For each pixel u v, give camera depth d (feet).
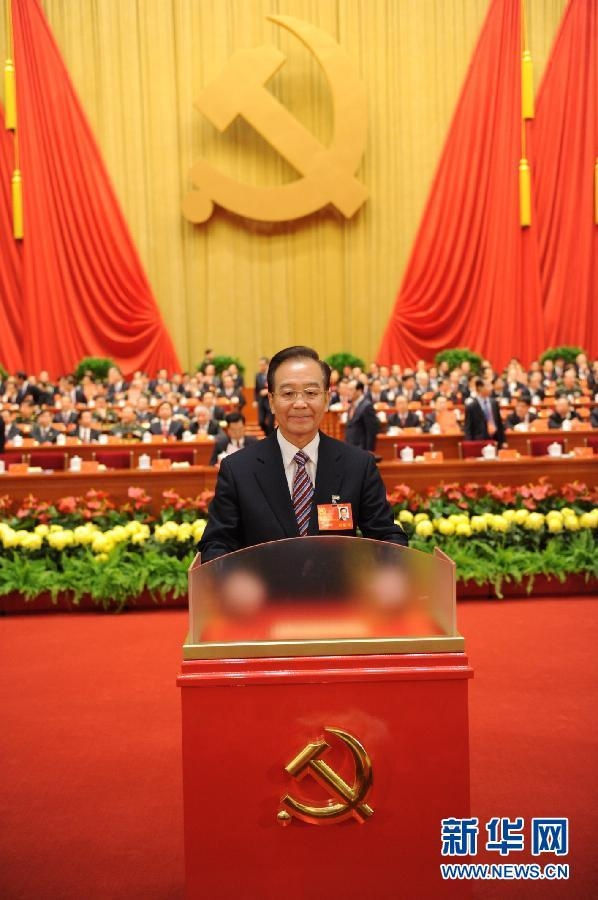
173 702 12.51
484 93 57.31
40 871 7.80
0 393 52.01
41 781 9.78
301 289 59.82
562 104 57.47
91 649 15.71
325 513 7.61
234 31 58.23
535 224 57.47
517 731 11.00
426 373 51.62
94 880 7.63
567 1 57.52
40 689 13.25
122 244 57.93
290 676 5.50
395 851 5.55
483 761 10.05
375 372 53.26
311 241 59.67
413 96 58.70
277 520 7.80
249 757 5.54
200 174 57.26
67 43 57.93
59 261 57.72
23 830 8.61
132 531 20.51
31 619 18.44
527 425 36.42
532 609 18.25
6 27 57.57
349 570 5.75
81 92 58.18
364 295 59.62
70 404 42.42
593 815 8.66
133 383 50.93
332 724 5.54
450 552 19.99
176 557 20.12
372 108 58.95
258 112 56.49
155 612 18.98
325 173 56.95
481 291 57.88
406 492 21.84
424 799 5.55
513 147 57.06
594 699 12.18
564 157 57.62
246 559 5.74
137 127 58.49
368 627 5.73
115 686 13.34
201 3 58.18
